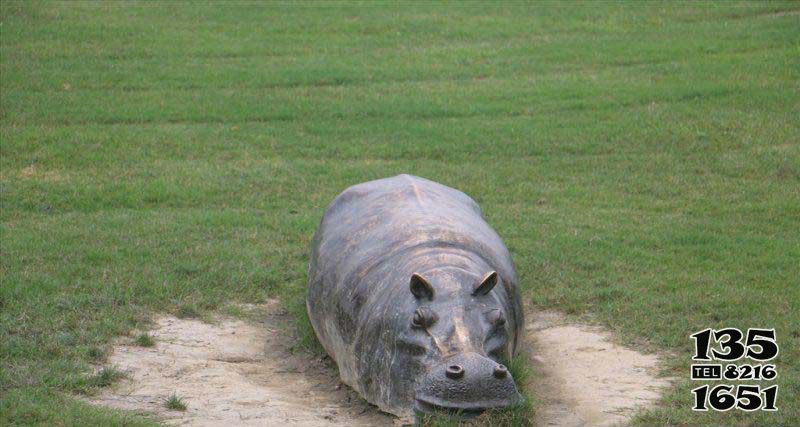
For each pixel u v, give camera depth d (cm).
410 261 1462
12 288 1856
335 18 4800
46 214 2423
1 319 1714
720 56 4069
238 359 1677
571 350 1722
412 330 1316
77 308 1800
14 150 2845
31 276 1928
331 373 1633
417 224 1577
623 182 2789
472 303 1338
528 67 4047
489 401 1195
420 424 1213
